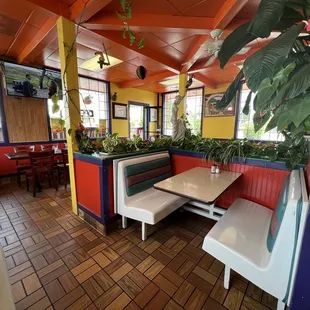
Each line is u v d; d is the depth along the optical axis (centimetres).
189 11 230
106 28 241
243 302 129
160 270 157
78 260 168
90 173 213
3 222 233
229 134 552
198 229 219
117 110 587
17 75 379
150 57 341
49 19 242
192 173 215
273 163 191
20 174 381
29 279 147
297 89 71
